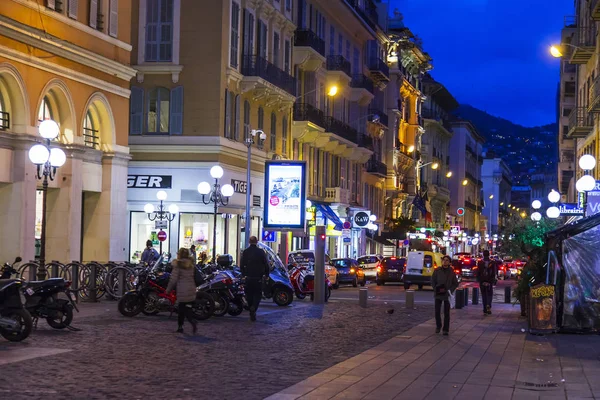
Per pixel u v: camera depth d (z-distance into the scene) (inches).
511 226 1920.5
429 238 3467.0
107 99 1355.8
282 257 1555.1
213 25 1697.8
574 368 628.7
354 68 2783.0
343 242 2439.7
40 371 542.9
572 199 2498.8
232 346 709.3
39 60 1160.8
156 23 1712.6
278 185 1390.3
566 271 908.6
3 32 1081.4
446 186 4928.6
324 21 2412.6
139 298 927.0
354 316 1068.5
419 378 565.6
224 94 1721.2
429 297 1605.6
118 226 1393.9
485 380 563.5
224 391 494.3
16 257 1046.4
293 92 2068.2
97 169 1360.7
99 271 1135.6
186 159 1708.9
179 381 522.9
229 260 1105.4
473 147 5905.5
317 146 2347.4
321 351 695.1
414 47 3590.1
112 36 1369.3
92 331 775.1
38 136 1158.3
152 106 1721.2
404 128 3678.6
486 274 1198.9
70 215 1242.0
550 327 888.3
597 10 1673.2
